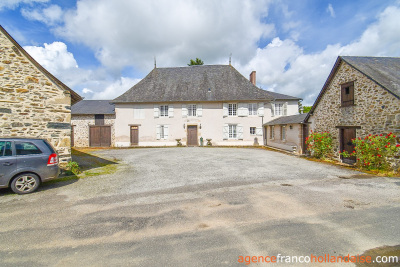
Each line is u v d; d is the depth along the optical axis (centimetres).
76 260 246
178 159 1040
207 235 300
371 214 368
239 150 1498
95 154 1273
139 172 727
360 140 796
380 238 290
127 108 1886
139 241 286
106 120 1903
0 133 632
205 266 233
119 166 846
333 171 736
